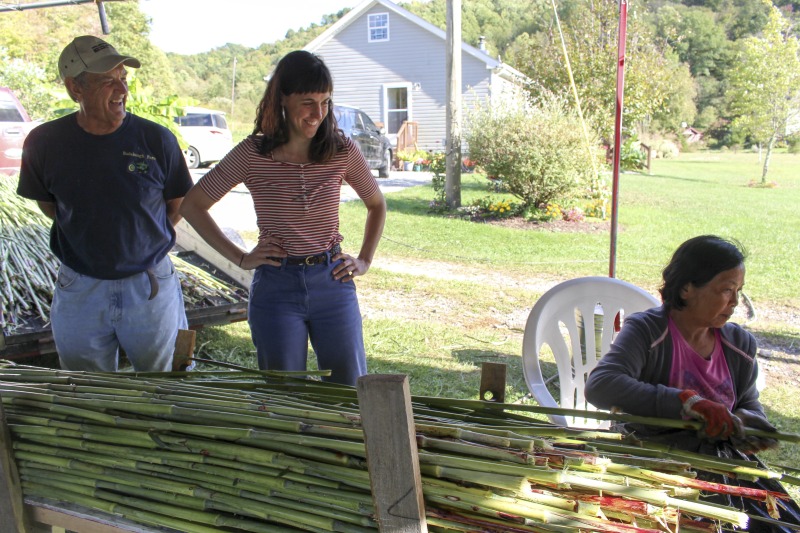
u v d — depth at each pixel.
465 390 4.01
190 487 1.59
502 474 1.32
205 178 2.43
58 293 2.51
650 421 1.69
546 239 9.16
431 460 1.36
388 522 1.31
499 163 10.51
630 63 13.58
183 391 1.81
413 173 18.88
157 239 2.54
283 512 1.49
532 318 2.94
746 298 6.38
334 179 2.43
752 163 26.86
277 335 2.44
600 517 1.29
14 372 2.07
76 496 1.73
